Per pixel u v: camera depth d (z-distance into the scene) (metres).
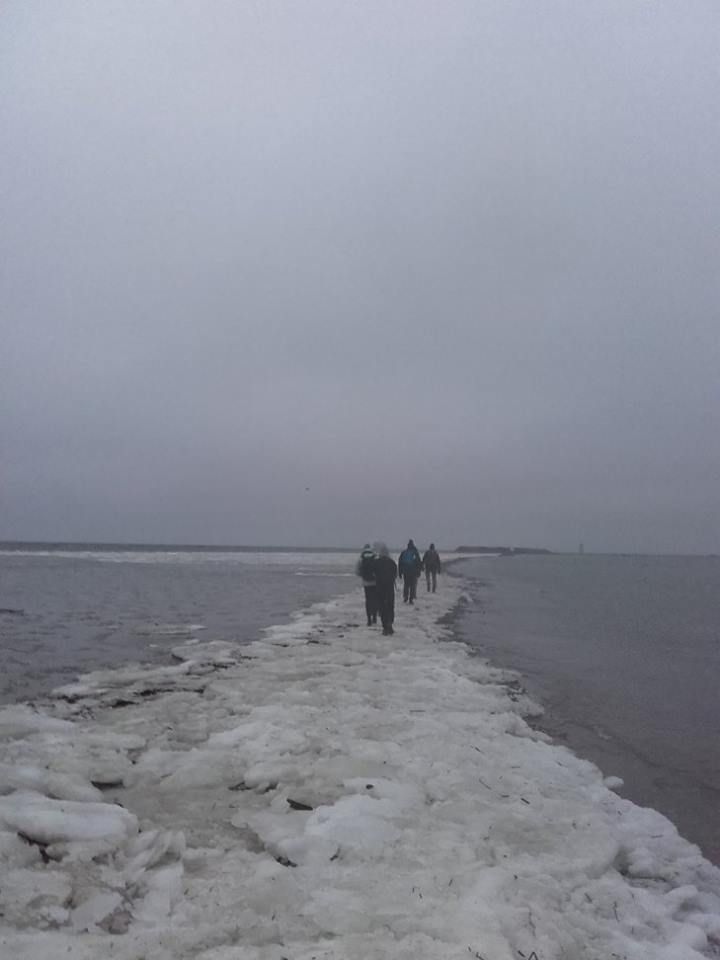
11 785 5.59
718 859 5.44
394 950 3.59
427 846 4.86
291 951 3.58
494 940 3.65
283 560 86.88
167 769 6.31
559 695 10.71
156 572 47.53
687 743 8.53
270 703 8.66
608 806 6.09
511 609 25.45
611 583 53.31
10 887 4.00
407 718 7.95
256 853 4.78
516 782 6.26
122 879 4.30
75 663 11.96
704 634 19.83
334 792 5.79
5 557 77.75
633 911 4.32
